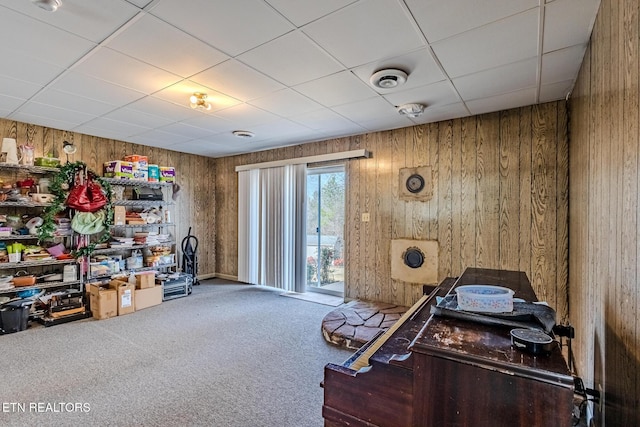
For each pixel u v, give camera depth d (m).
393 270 4.01
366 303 4.01
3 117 3.59
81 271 4.06
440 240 3.67
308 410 2.05
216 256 6.13
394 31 1.88
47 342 3.08
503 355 0.86
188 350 2.93
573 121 2.69
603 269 1.60
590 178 1.97
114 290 3.90
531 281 3.14
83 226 4.04
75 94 2.88
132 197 4.84
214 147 5.21
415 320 1.54
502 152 3.31
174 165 5.48
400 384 1.04
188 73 2.45
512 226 3.25
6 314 3.29
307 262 5.11
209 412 2.02
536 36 1.93
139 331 3.38
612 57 1.42
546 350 0.87
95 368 2.57
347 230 4.40
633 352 1.12
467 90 2.78
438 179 3.70
